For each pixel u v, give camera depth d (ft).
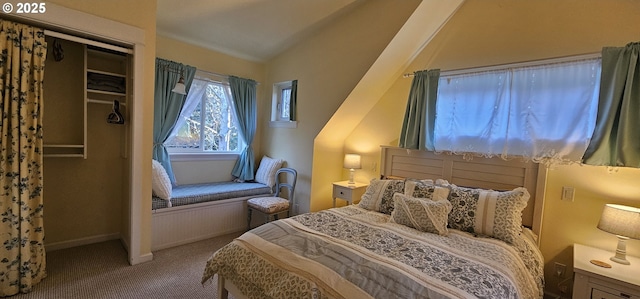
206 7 9.09
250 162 13.30
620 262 5.99
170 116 10.84
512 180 7.88
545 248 7.56
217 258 5.90
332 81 10.63
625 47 6.22
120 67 9.42
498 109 8.10
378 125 11.34
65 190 8.93
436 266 4.80
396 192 8.31
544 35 7.44
